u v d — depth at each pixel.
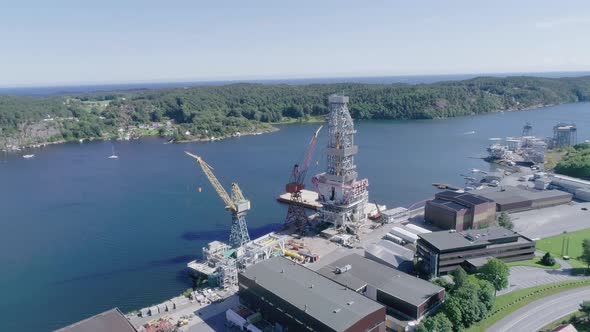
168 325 105.31
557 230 165.00
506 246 131.50
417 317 100.75
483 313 100.69
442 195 181.00
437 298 107.00
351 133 171.00
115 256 154.62
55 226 186.00
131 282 135.38
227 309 113.75
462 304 99.12
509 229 150.62
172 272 141.62
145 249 160.38
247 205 151.38
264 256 140.62
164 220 191.75
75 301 124.75
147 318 110.88
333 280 108.81
